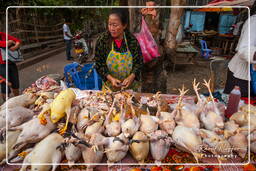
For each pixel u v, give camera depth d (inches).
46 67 212.2
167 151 41.8
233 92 53.9
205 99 53.1
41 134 42.6
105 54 70.9
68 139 39.5
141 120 44.7
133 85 80.4
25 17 235.9
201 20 406.9
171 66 218.4
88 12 319.9
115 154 39.2
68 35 243.6
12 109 48.4
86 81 103.3
